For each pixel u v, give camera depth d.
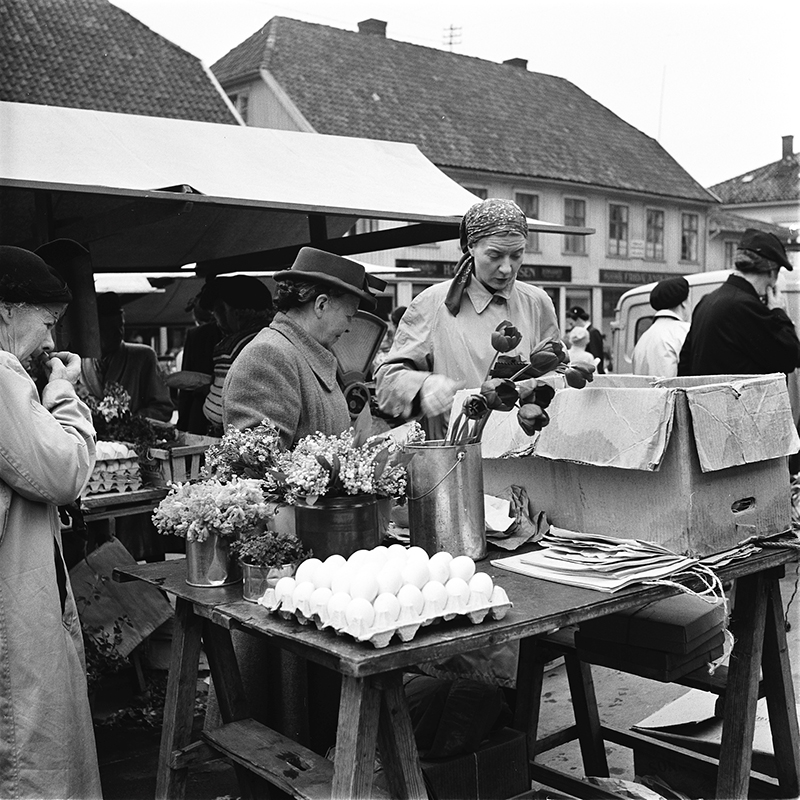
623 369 9.59
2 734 2.16
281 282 2.64
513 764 2.46
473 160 22.81
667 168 29.17
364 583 1.73
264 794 2.34
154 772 3.16
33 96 16.55
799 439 2.33
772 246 4.46
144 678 3.87
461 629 1.74
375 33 24.11
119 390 4.12
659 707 3.64
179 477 3.89
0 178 3.17
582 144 26.88
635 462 2.07
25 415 2.16
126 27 18.66
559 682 3.98
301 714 2.68
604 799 2.50
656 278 28.36
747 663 2.39
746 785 2.40
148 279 7.80
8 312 2.31
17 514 2.21
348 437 2.21
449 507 2.17
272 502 2.18
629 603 1.93
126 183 3.52
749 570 2.16
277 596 1.89
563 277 25.34
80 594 3.65
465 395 2.64
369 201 4.11
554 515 2.37
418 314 3.25
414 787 1.79
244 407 2.53
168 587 2.19
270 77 20.48
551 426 2.30
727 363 4.45
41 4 17.78
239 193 3.74
